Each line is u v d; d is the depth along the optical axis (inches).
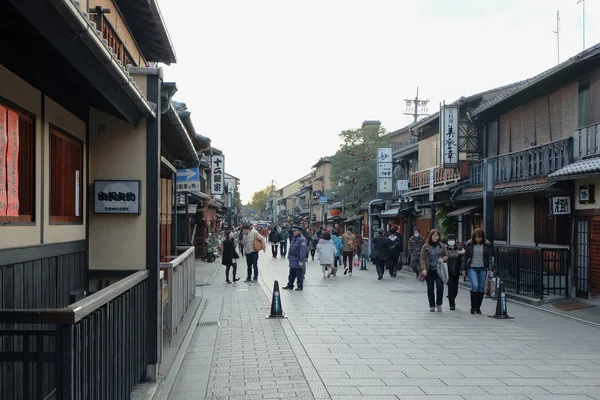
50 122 223.5
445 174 1027.9
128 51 518.3
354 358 332.5
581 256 600.4
